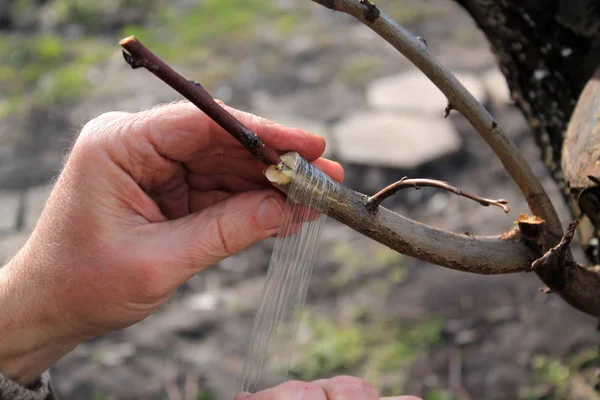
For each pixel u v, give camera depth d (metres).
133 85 4.97
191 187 1.19
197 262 1.04
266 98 4.82
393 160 4.00
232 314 3.26
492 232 3.57
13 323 1.06
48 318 1.06
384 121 4.33
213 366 2.98
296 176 0.96
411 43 0.94
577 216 1.21
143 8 6.02
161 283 1.03
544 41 1.20
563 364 2.85
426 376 2.88
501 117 4.36
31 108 4.76
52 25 5.83
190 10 6.04
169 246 1.03
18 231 3.72
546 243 1.02
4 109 4.78
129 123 1.07
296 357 2.99
